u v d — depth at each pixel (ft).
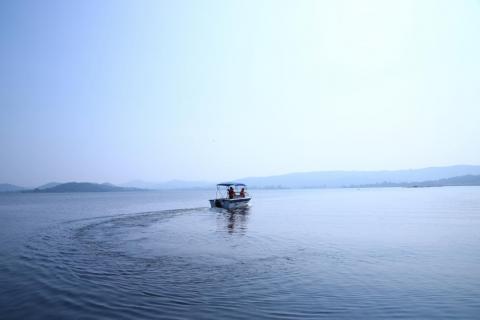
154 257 51.65
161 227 89.76
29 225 97.25
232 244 62.95
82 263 47.85
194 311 29.50
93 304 31.35
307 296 33.40
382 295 33.68
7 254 54.54
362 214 132.98
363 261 48.65
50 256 52.80
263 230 83.05
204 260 49.39
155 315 28.66
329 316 28.48
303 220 108.88
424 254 53.36
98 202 279.90
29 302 32.12
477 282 38.04
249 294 33.99
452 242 64.80
